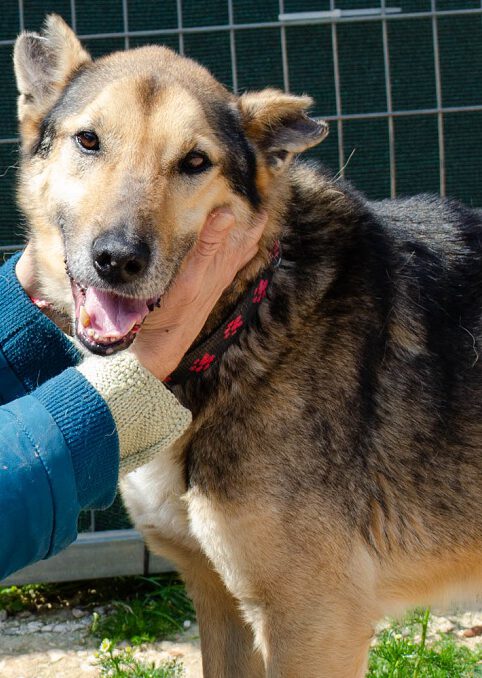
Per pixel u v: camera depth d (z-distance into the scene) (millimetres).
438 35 4441
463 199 4543
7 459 1653
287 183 2645
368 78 4430
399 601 2811
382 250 2705
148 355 2232
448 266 2766
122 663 3314
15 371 2400
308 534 2475
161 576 3965
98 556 3850
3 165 4152
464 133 4504
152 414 1868
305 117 2508
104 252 2221
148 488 2633
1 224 4145
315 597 2502
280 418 2477
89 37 3863
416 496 2658
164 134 2363
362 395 2570
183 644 3529
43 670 3340
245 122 2543
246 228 2475
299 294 2566
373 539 2637
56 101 2582
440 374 2658
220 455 2475
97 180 2357
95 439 1732
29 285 2684
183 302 2311
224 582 2617
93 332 2238
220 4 4312
